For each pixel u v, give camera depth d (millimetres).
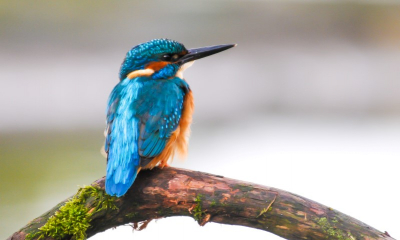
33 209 11328
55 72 15539
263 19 16391
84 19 15586
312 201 5996
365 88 16453
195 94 16078
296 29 16672
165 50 7809
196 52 8164
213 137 14656
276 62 16531
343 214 5926
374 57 16859
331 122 16016
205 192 6082
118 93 7195
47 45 15523
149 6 15883
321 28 16750
